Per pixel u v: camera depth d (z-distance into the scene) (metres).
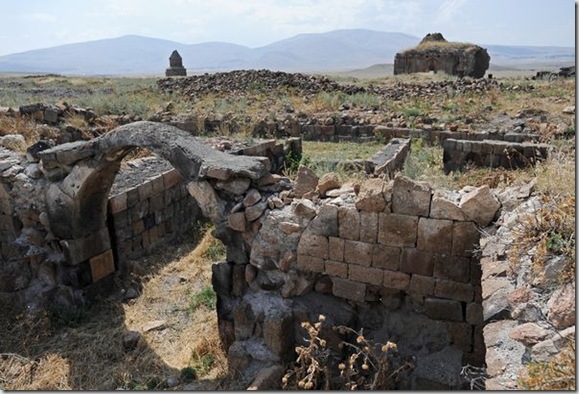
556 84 24.00
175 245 9.46
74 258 7.00
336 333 5.30
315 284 5.50
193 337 6.41
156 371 5.79
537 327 3.06
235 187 5.55
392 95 23.08
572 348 2.72
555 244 3.54
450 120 16.36
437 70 38.88
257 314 5.51
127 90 27.66
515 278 3.67
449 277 4.79
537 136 13.00
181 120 16.66
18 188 7.27
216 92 24.27
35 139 10.78
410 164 10.54
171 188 9.42
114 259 7.99
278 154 12.41
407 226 4.85
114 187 8.30
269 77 25.89
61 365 5.96
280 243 5.39
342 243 5.14
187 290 7.69
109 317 7.05
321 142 16.19
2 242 7.54
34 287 7.41
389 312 5.32
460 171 11.59
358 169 10.57
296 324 5.45
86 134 12.70
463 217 4.63
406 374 5.14
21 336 6.65
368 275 5.12
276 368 5.14
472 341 4.89
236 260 5.75
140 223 8.57
